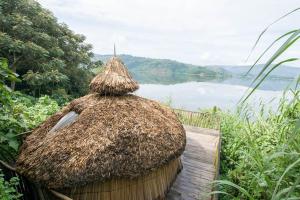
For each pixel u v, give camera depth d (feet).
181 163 19.38
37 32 39.63
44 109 24.25
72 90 50.24
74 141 12.28
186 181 17.57
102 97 16.06
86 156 11.43
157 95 119.24
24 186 12.95
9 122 15.11
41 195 12.03
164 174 15.25
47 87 42.86
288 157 8.72
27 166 12.07
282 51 3.33
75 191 12.03
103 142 12.10
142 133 13.38
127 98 16.47
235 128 25.72
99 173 11.26
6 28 37.78
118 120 13.60
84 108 14.78
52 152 11.92
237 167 16.29
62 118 15.17
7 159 14.88
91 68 55.11
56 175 11.12
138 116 14.65
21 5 39.83
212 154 22.81
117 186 12.46
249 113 18.71
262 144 14.88
